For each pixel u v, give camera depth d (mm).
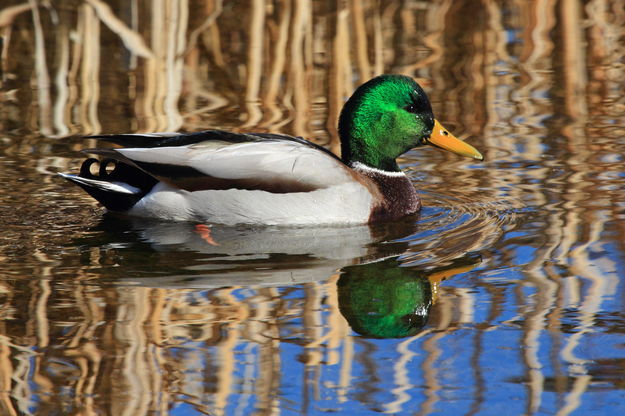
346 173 12836
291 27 19078
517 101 16750
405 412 8070
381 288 10461
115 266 11039
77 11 20406
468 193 13445
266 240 12070
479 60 18578
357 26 18516
